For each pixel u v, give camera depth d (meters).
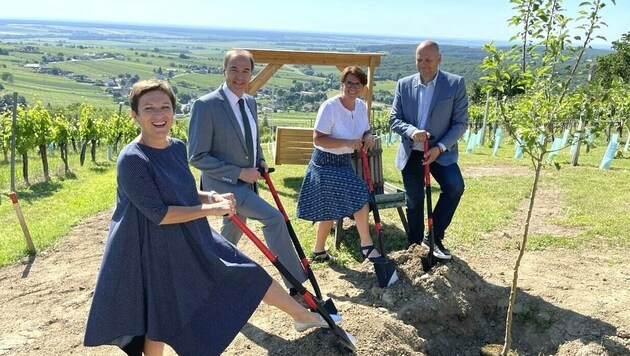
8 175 14.59
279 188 9.22
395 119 5.17
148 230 2.96
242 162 4.29
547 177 9.98
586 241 6.04
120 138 23.55
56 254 5.95
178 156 3.10
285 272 3.51
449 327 4.54
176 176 3.03
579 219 6.89
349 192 4.70
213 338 3.11
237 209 4.26
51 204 8.98
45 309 4.57
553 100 3.56
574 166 11.38
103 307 2.93
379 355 3.71
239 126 4.21
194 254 3.10
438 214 5.04
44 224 7.11
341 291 4.76
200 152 4.17
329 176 4.78
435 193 8.59
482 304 4.72
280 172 11.12
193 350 3.10
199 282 3.11
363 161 4.86
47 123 13.42
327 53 8.59
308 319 3.61
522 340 4.48
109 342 2.97
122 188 2.93
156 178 2.92
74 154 22.75
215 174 4.18
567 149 14.49
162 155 3.00
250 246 5.96
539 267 5.33
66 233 6.69
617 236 6.17
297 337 3.91
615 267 5.32
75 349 3.93
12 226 7.20
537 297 4.68
